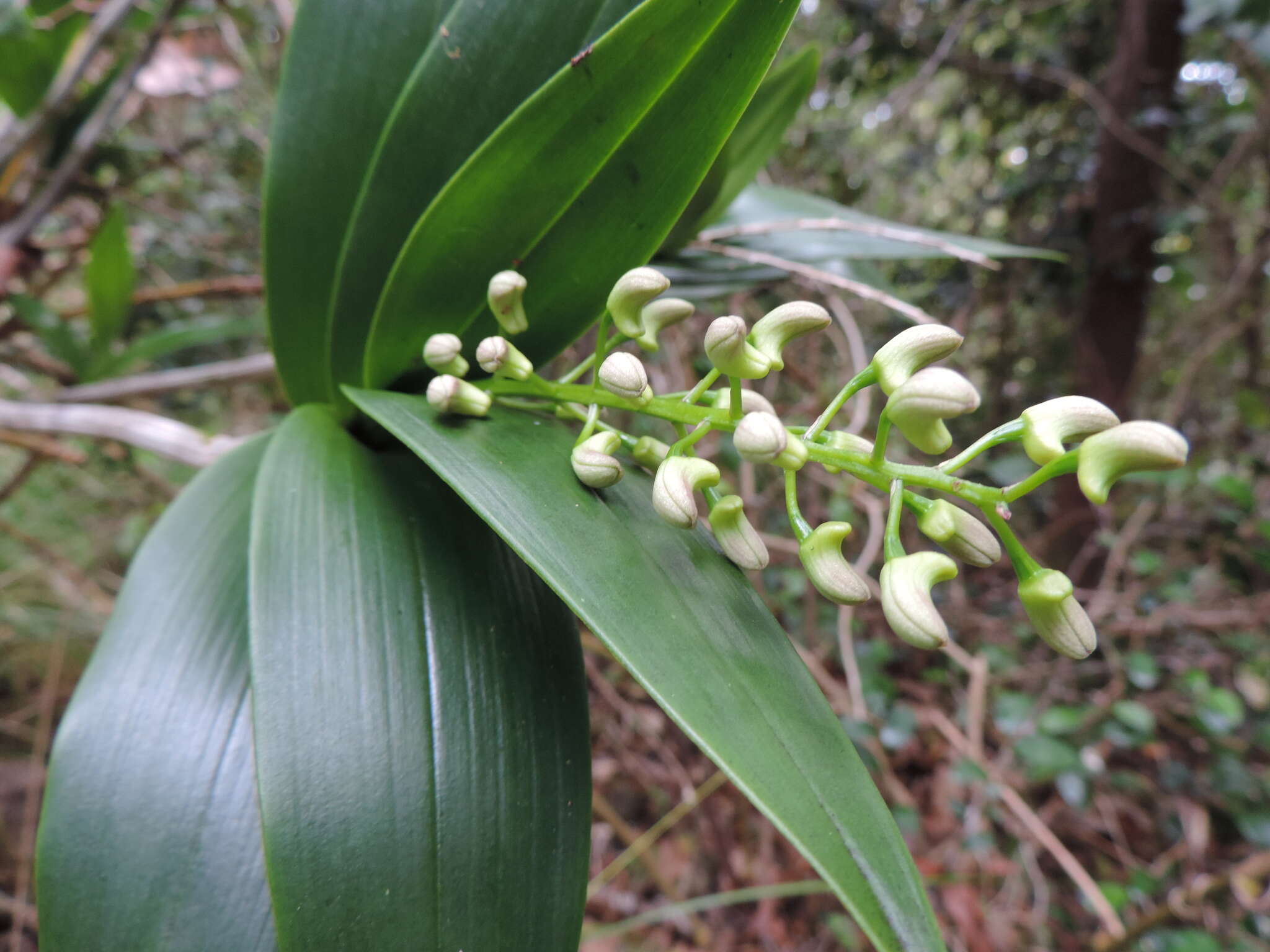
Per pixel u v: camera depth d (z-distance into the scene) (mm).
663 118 165
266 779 138
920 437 143
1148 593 569
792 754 129
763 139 263
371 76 200
